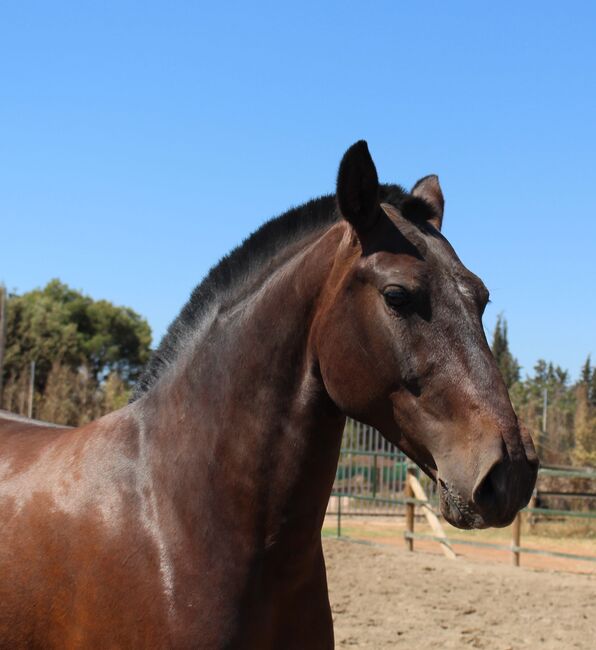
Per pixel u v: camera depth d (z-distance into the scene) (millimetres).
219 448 2781
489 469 2268
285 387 2750
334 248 2746
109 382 27359
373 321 2541
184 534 2711
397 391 2523
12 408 25812
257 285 2938
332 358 2625
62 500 2926
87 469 2971
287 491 2715
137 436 3008
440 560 11977
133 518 2793
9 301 34125
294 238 2984
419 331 2477
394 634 7445
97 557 2756
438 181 3113
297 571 2762
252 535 2697
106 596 2705
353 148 2557
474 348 2441
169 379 3047
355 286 2594
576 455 21922
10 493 3072
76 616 2758
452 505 2381
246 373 2801
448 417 2422
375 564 11227
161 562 2684
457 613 8414
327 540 13219
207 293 3121
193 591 2625
